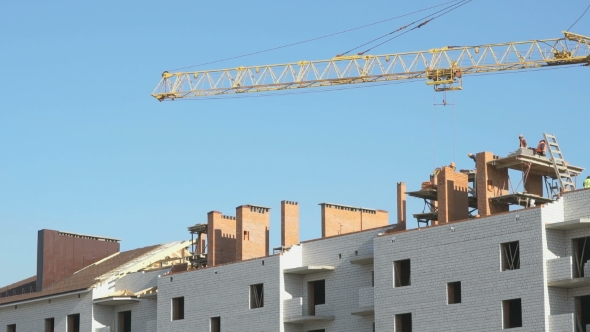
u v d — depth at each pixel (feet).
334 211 427.33
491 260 341.82
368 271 385.70
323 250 400.47
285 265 402.52
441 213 374.63
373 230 386.93
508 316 336.49
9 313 497.05
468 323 343.26
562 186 380.58
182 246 483.51
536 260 331.57
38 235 504.02
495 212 381.81
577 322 328.29
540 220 332.60
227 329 412.57
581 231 333.01
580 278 322.96
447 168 377.91
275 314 398.83
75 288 467.52
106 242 518.37
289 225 431.43
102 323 460.96
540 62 558.15
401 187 404.77
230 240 452.76
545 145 392.88
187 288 429.79
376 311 367.25
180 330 427.74
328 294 395.75
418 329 354.74
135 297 451.94
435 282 353.92
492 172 384.88
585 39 552.00
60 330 471.21
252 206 442.50
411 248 362.74
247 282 410.31
